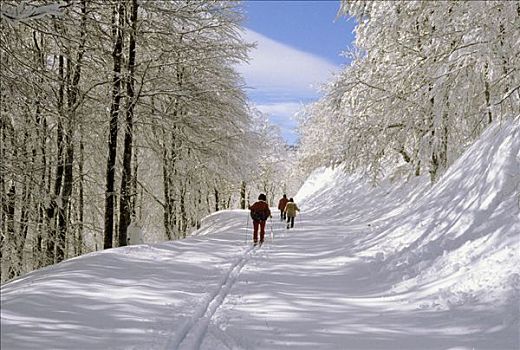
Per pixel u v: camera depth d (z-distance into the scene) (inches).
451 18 388.5
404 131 517.7
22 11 230.1
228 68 731.4
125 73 478.3
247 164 810.8
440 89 400.2
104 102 471.8
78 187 690.8
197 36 616.1
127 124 507.8
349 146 576.4
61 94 456.8
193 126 639.8
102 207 777.6
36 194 468.4
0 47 340.8
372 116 556.7
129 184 534.3
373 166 592.4
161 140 708.7
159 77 544.7
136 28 496.7
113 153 492.7
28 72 368.8
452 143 506.6
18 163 458.6
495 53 342.0
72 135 466.3
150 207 925.8
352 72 587.8
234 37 669.3
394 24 480.1
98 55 464.8
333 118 676.1
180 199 844.6
